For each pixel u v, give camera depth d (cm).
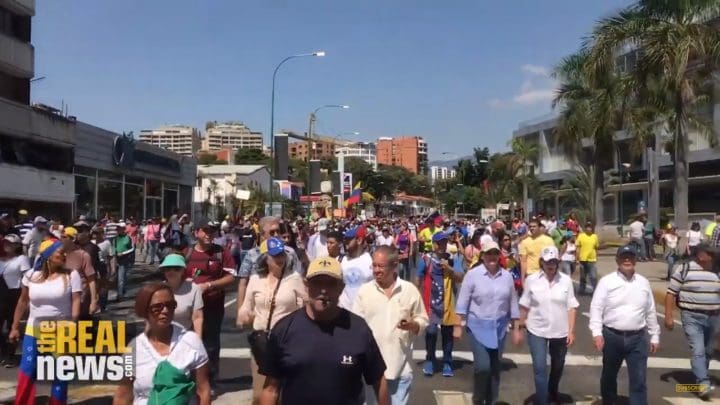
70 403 736
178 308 628
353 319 374
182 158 4634
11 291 944
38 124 2964
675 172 2225
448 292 895
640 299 682
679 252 2034
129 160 3728
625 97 2314
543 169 7312
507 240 1311
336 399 356
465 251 1397
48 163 3081
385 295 586
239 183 6256
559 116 3972
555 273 719
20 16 3450
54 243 686
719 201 4809
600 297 693
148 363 425
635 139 3425
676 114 2195
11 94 3444
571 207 5103
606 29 2225
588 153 4144
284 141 2745
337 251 934
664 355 1045
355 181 9444
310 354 358
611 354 693
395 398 581
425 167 17138
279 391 369
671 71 2025
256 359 566
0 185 2716
